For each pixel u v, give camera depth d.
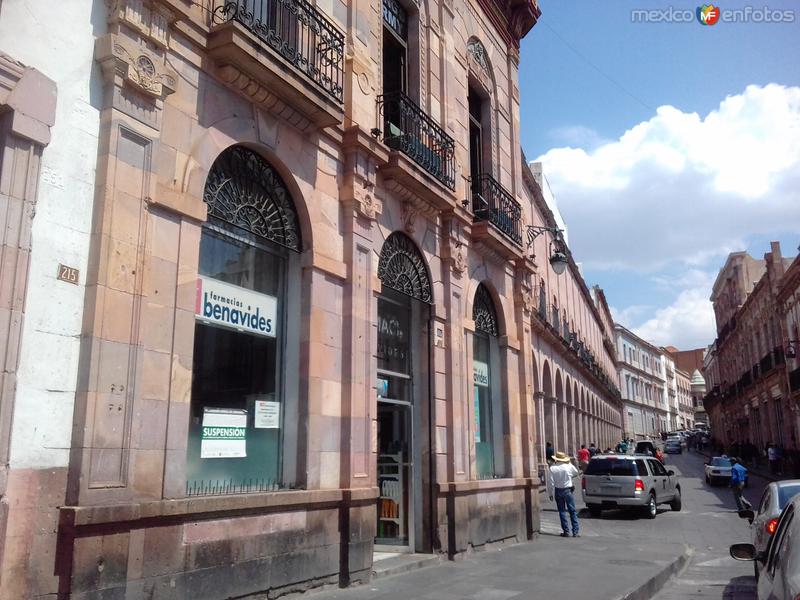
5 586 4.93
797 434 32.59
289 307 8.52
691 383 139.25
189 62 6.93
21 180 5.31
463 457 11.72
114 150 5.99
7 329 5.09
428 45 12.23
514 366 14.53
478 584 8.70
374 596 7.88
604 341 63.94
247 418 7.69
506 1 15.79
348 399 8.86
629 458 20.12
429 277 11.48
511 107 15.98
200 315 7.19
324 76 8.67
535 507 14.17
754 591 9.38
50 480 5.31
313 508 8.03
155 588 5.93
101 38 6.04
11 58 5.30
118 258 5.93
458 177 12.66
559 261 16.61
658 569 10.05
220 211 7.43
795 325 32.44
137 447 5.96
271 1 8.37
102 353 5.70
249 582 6.98
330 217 9.02
